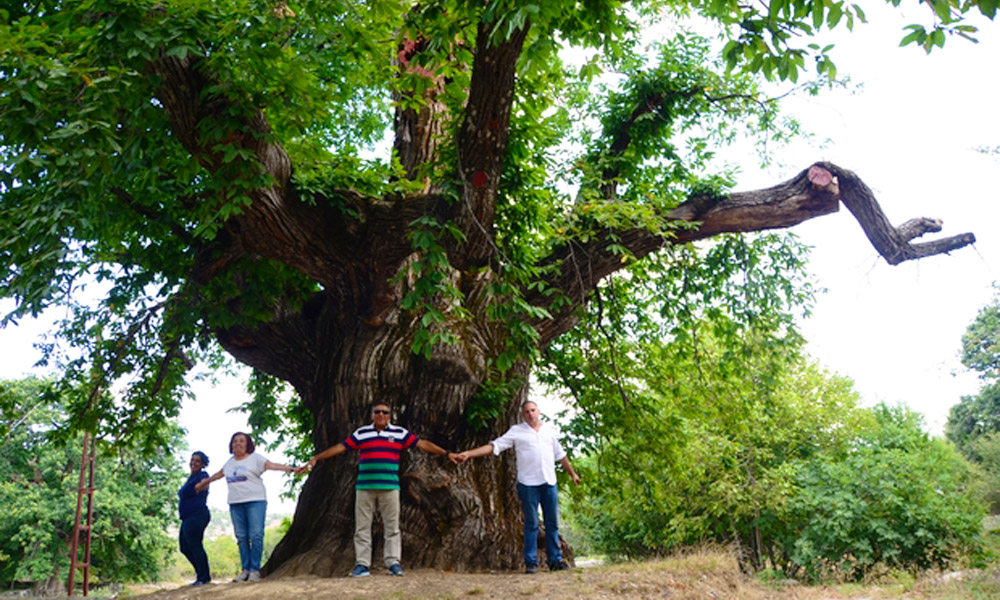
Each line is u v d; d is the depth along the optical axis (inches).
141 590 1501.0
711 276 550.3
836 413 873.5
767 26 210.8
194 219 372.5
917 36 189.0
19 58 213.9
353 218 328.8
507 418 403.2
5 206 341.7
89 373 528.1
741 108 528.4
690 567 304.8
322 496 377.1
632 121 504.7
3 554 1412.4
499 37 221.5
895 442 617.0
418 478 359.3
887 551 505.0
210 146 269.3
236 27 255.6
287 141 327.0
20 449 1455.5
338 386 385.4
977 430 1866.4
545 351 553.6
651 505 756.6
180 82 253.8
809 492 565.9
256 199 299.1
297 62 254.4
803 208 414.6
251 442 345.4
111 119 251.0
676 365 611.2
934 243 410.3
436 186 311.9
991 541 527.5
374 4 255.3
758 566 772.0
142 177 293.7
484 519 360.8
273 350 433.4
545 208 418.9
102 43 235.5
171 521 1601.9
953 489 556.4
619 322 568.7
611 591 264.1
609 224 384.2
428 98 429.7
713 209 422.9
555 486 336.8
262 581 307.6
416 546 345.1
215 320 401.4
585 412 567.5
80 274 421.1
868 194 414.0
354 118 514.0
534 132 387.9
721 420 625.3
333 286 365.1
